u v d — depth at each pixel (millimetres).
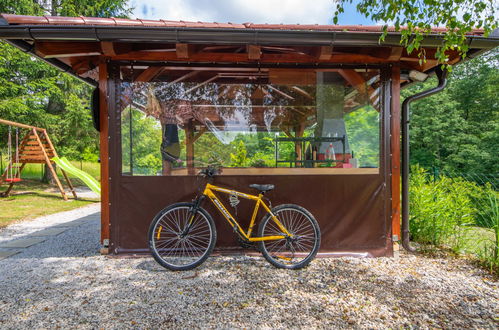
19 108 12266
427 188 4523
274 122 4008
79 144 15016
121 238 3779
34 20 2998
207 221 3502
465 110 21219
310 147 3979
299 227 3707
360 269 3400
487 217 4355
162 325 2260
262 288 2898
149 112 3844
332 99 3994
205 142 3920
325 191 3863
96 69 4344
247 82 4000
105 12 15555
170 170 3850
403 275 3221
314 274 3254
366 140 3912
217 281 3064
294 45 3396
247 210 3816
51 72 13711
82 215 7426
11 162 10023
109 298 2695
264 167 3896
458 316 2391
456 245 4047
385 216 3854
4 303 2611
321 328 2227
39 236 5133
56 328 2227
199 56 3752
